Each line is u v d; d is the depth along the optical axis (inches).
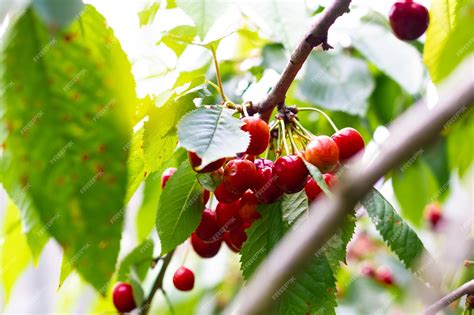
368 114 34.7
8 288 29.4
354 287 42.8
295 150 25.0
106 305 34.5
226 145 23.0
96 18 19.6
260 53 33.6
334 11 24.3
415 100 33.1
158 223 26.4
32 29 19.3
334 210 11.9
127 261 30.5
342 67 32.1
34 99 19.2
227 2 26.0
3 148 19.1
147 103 25.0
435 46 25.7
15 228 28.2
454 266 32.3
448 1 25.4
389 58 31.3
